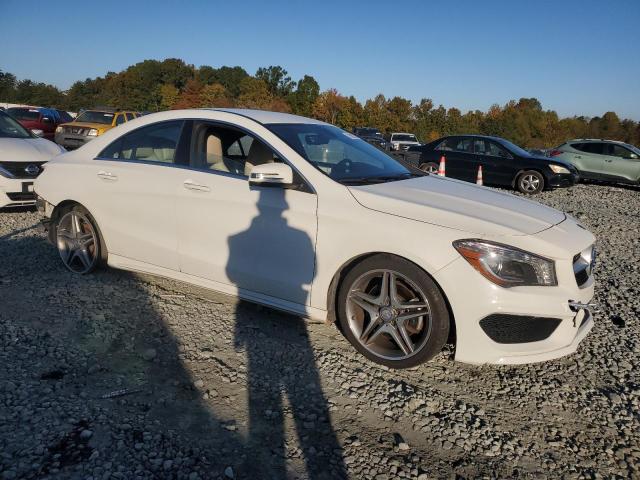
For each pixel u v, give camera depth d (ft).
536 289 9.86
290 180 11.53
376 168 13.30
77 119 61.82
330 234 11.12
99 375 10.22
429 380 10.82
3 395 9.28
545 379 11.19
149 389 9.84
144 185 13.66
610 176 54.49
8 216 23.61
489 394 10.46
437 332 10.25
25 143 24.68
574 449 8.93
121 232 14.25
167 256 13.53
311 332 12.58
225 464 7.97
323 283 11.32
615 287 17.65
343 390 10.18
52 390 9.57
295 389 10.14
